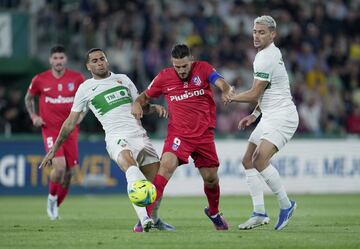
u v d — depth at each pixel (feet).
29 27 260.42
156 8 277.03
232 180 231.30
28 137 222.48
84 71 266.98
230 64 264.52
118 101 111.14
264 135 108.17
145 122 251.60
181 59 104.94
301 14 290.97
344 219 135.03
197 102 107.34
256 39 107.86
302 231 108.58
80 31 271.69
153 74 261.44
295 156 236.43
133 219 139.13
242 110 250.78
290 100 109.09
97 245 92.02
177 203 191.21
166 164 106.73
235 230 110.73
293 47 278.26
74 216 148.87
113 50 262.88
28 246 92.27
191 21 276.21
